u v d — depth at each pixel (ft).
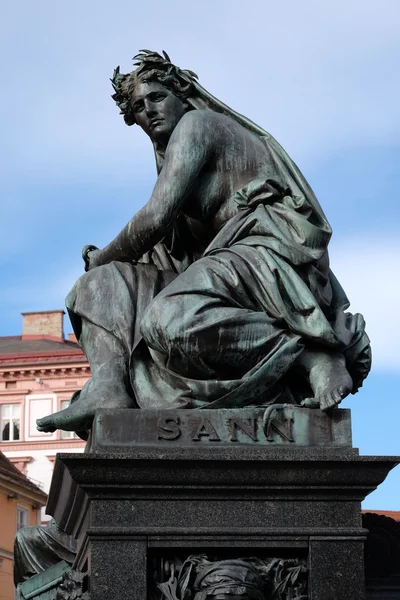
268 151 20.42
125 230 20.07
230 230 19.63
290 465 17.37
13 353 137.90
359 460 17.43
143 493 17.26
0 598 115.24
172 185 19.72
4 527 117.08
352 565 17.29
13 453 134.31
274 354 18.29
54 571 22.81
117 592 16.84
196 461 17.17
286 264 19.02
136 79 21.06
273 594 17.15
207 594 16.71
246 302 18.80
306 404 18.16
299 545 17.29
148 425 17.78
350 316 20.07
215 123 20.26
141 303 19.74
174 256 21.25
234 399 18.13
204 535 17.13
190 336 18.13
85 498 17.53
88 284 20.02
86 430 19.34
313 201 19.65
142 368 19.07
